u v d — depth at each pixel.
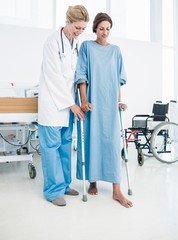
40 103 1.59
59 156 1.64
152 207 1.49
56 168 1.59
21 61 3.63
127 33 4.53
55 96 1.55
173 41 4.86
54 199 1.55
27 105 1.85
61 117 1.58
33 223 1.27
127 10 4.50
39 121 1.61
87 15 1.50
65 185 1.65
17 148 2.77
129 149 3.78
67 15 1.51
